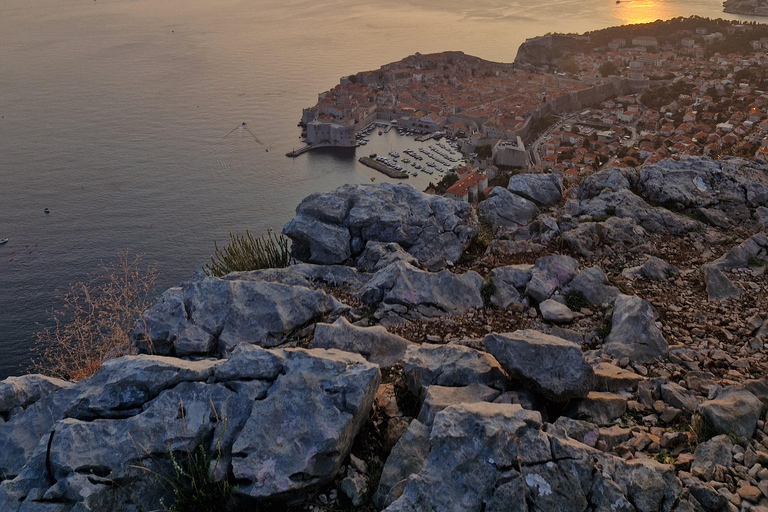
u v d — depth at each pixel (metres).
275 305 11.27
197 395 8.05
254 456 7.41
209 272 15.81
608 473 7.10
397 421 8.68
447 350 9.73
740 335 11.73
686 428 8.88
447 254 15.35
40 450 7.44
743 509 7.17
